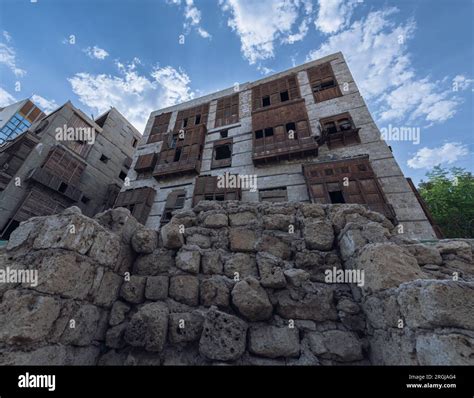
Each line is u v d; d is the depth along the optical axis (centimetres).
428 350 171
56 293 223
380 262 246
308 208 404
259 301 272
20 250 253
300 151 1140
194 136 1512
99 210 1842
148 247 356
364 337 260
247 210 423
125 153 2266
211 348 243
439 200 1494
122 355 261
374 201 877
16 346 190
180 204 1273
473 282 180
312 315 281
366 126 1146
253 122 1395
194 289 312
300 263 337
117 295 313
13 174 1419
